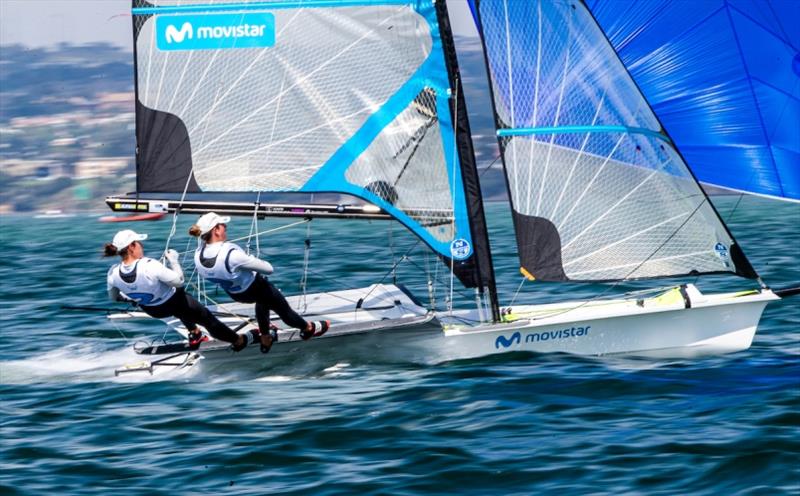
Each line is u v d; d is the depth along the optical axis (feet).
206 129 159.94
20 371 164.04
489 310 162.81
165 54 159.22
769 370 149.18
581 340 162.40
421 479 108.68
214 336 149.38
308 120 159.33
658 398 135.54
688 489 103.45
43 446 123.54
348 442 121.39
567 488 105.09
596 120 156.87
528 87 157.17
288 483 108.78
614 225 158.30
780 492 101.40
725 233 159.02
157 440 124.88
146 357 166.50
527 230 158.92
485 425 125.80
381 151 159.33
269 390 147.13
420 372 153.99
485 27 156.56
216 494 106.42
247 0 157.79
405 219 160.56
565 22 155.84
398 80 157.79
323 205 161.58
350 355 159.02
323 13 157.69
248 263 145.07
